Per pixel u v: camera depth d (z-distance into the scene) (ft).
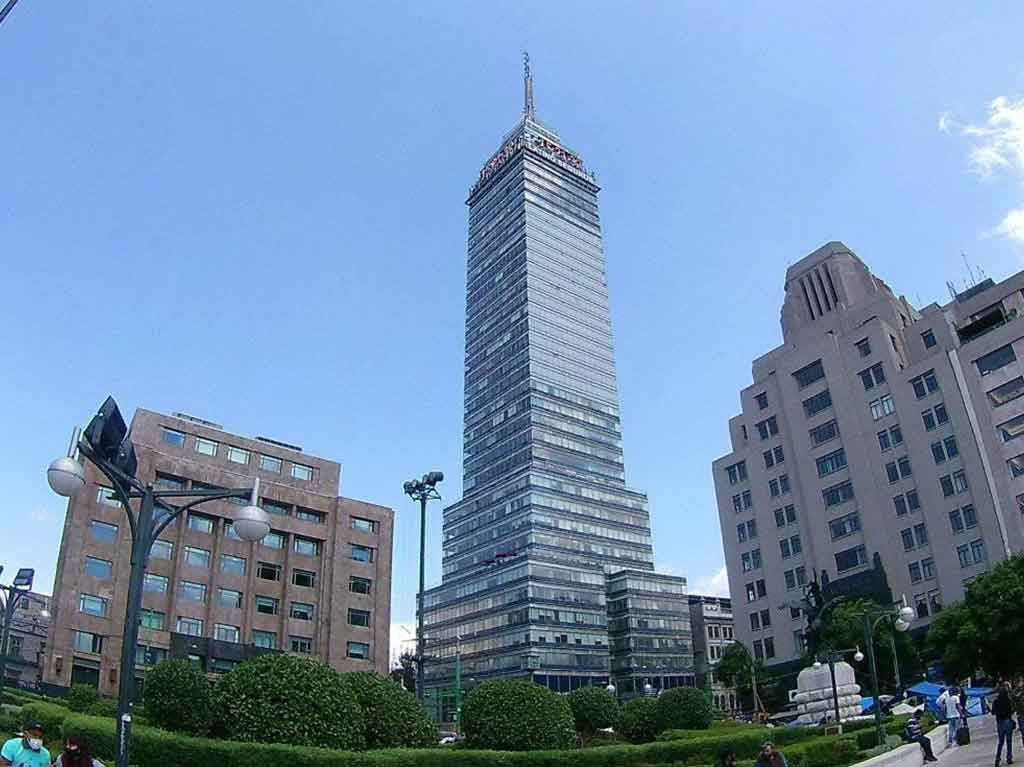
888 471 280.31
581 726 126.11
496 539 471.21
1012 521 243.81
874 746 95.55
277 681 79.10
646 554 499.10
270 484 239.71
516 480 472.44
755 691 272.92
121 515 199.72
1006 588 177.47
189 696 83.05
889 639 214.48
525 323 513.45
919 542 265.75
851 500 289.33
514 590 438.81
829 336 311.06
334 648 235.20
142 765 70.18
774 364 336.90
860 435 291.99
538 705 95.25
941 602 253.85
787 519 310.86
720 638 476.13
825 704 137.69
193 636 204.74
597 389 531.09
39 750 39.75
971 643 181.57
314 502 247.09
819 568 292.20
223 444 237.66
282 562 234.99
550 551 447.01
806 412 313.53
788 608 300.40
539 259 540.93
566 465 483.92
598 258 589.32
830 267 340.39
